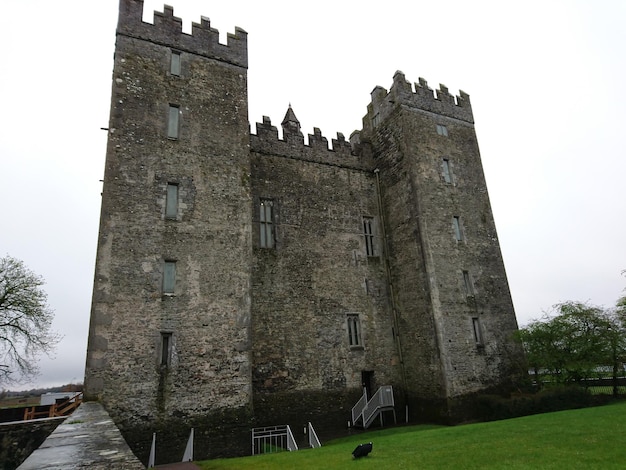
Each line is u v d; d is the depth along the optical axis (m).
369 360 20.39
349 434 17.66
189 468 10.40
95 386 12.73
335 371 19.41
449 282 20.23
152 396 13.36
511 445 9.80
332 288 20.72
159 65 17.11
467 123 24.78
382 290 22.03
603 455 8.10
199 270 15.36
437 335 18.94
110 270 13.92
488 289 21.28
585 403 17.38
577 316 19.52
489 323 20.55
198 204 16.12
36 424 13.32
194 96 17.42
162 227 15.20
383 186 23.55
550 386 19.30
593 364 18.52
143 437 12.87
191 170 16.39
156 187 15.54
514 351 20.69
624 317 19.55
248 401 14.75
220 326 15.08
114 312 13.60
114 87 15.88
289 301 19.42
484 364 19.52
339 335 20.11
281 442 16.47
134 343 13.59
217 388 14.37
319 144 23.09
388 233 22.77
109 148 15.09
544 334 19.56
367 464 8.77
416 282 20.50
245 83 18.91
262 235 19.97
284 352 18.58
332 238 21.62
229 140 17.59
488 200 23.42
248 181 17.41
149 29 17.34
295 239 20.58
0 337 25.38
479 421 17.88
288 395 18.05
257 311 18.56
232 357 14.94
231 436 14.08
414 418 19.56
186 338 14.41
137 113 16.03
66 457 5.22
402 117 22.61
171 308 14.48
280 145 21.89
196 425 13.68
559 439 9.99
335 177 22.94
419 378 19.64
